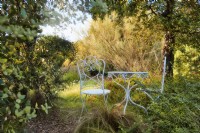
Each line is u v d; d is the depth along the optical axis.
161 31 4.74
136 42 6.96
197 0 4.19
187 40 4.38
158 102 2.55
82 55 7.37
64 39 3.94
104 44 7.48
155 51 6.71
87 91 3.51
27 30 0.79
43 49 3.21
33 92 3.08
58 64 3.83
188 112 2.13
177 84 3.30
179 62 4.65
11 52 0.92
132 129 2.37
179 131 1.96
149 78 4.26
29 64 1.47
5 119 0.83
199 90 2.73
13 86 0.98
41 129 2.90
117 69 7.38
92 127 2.51
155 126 2.29
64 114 3.44
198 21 4.00
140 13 4.58
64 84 4.17
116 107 3.00
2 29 0.73
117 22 4.86
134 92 3.62
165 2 4.32
